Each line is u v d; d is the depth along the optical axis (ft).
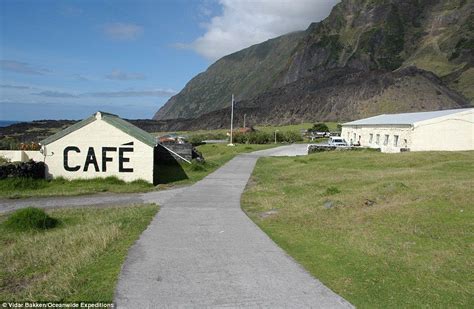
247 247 30.76
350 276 24.41
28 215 42.29
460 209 37.88
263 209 47.98
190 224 39.11
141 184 75.31
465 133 123.24
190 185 72.43
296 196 56.29
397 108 476.95
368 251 28.89
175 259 27.68
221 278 24.09
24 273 27.84
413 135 122.52
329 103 532.32
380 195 47.75
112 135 76.38
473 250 28.07
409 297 21.39
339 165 95.04
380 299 21.20
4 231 41.09
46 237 36.86
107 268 25.84
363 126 165.17
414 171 71.97
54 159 76.84
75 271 25.31
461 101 515.91
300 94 611.88
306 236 34.19
